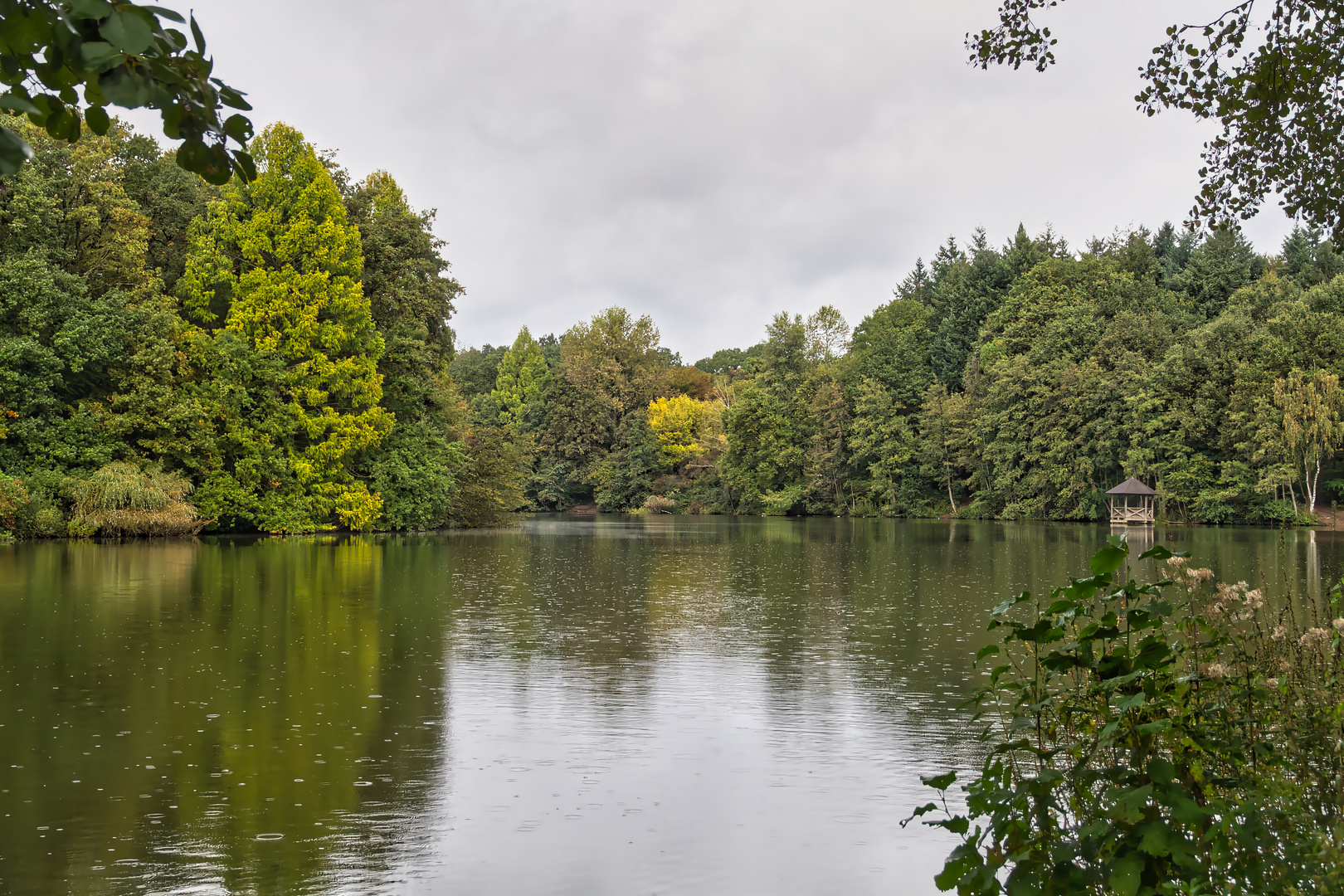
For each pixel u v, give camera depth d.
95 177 32.09
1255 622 3.99
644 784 6.57
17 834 5.55
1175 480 49.38
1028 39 7.38
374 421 36.75
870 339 78.38
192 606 15.13
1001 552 30.48
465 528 48.56
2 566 21.30
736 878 5.00
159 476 30.92
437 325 44.41
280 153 35.66
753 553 30.00
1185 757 3.25
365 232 39.44
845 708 8.78
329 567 22.62
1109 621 3.31
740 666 10.75
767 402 73.00
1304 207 7.17
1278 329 47.56
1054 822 3.12
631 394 89.62
